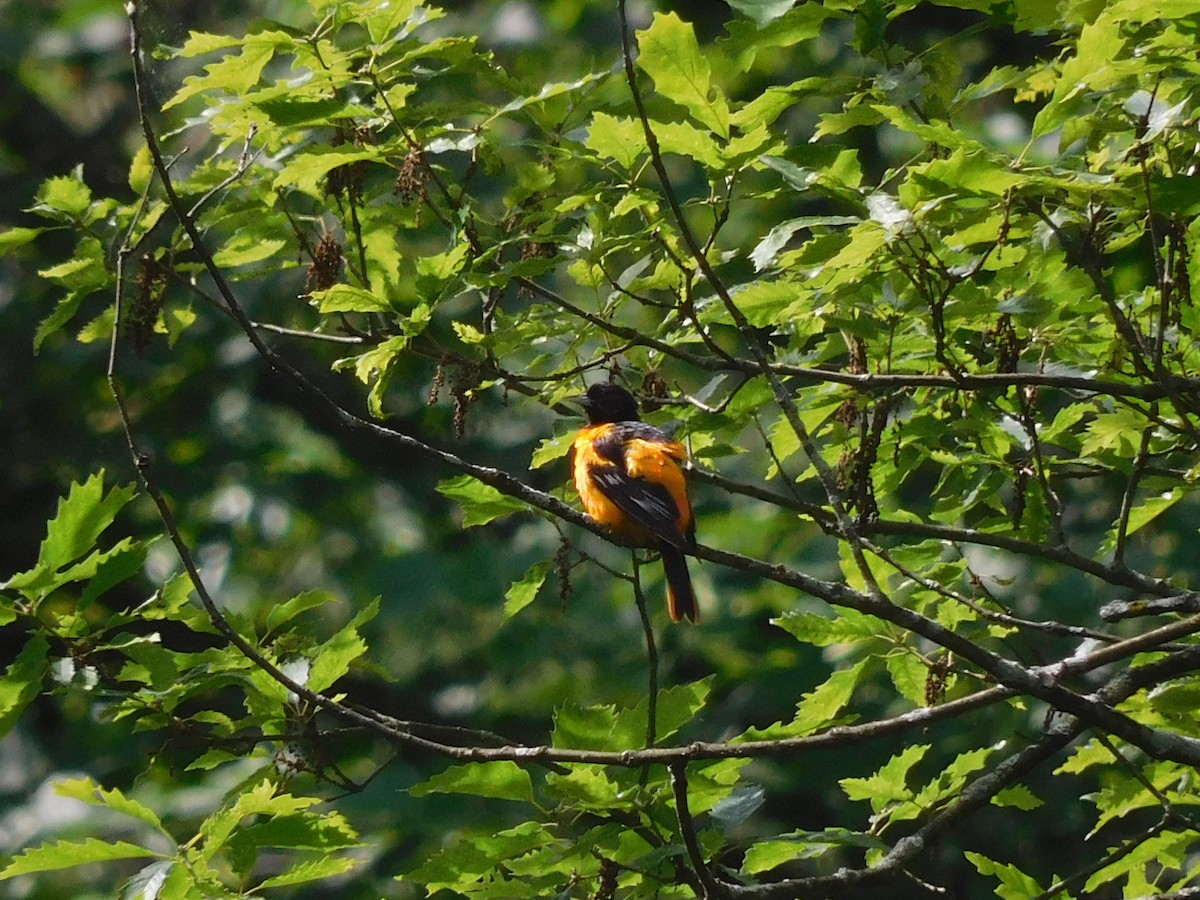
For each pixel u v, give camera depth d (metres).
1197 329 9.73
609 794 8.29
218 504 22.42
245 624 9.27
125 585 21.81
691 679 22.19
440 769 21.53
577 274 9.79
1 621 8.83
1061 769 10.75
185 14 21.33
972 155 7.89
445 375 9.98
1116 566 9.84
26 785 19.97
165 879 7.66
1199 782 10.81
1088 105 9.85
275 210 10.91
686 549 11.68
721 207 9.19
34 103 25.73
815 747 8.66
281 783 8.99
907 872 9.26
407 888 19.44
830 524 10.10
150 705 9.15
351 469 23.50
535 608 22.12
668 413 11.46
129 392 23.17
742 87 19.95
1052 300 9.19
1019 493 10.36
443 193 10.35
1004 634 10.71
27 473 22.95
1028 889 10.02
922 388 10.59
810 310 9.49
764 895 8.63
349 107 9.09
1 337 22.91
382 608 21.94
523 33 22.58
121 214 10.54
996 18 9.81
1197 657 9.85
